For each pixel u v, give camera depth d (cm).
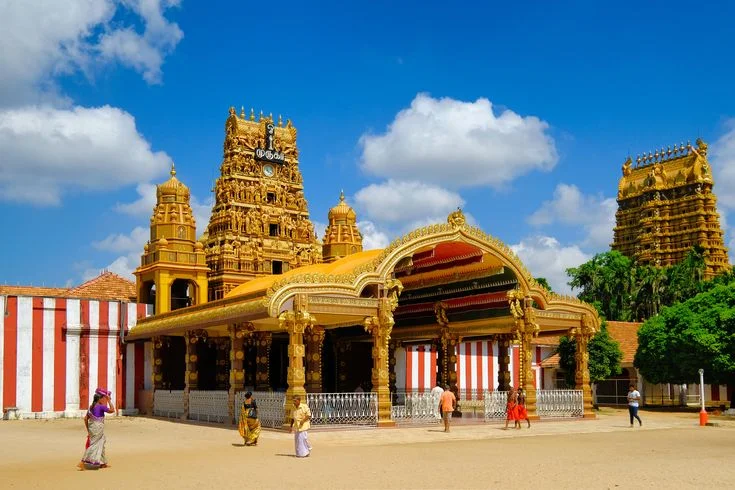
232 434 2592
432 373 4872
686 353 4141
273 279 3756
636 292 7781
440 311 3581
